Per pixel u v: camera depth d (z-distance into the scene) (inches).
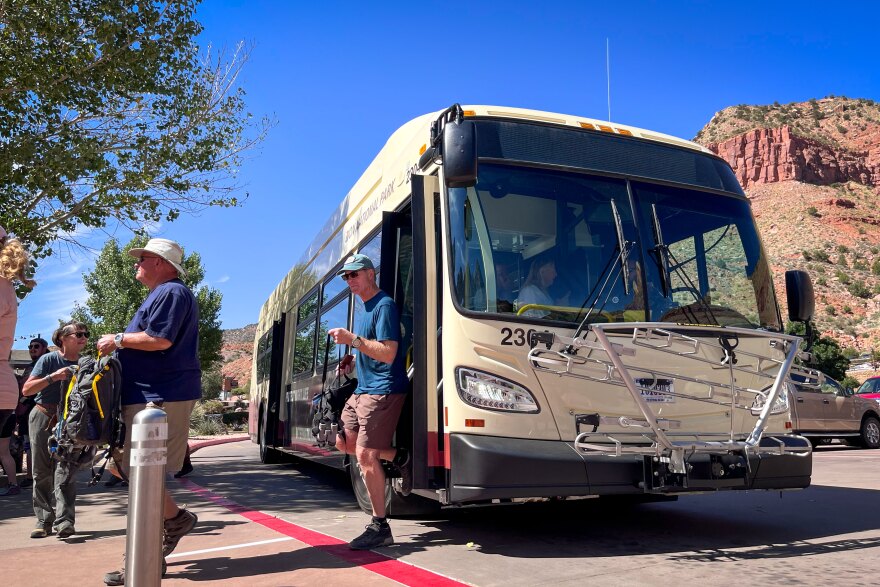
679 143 239.0
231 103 549.0
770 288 231.0
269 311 585.9
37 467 237.1
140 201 525.7
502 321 193.6
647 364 201.2
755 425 202.8
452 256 199.8
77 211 515.8
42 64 480.4
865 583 156.1
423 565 178.7
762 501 283.1
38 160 484.4
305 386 383.6
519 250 203.3
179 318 173.9
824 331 5610.2
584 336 196.7
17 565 190.4
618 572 169.3
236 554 199.5
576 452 185.5
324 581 164.4
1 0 466.9
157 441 123.7
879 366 4367.6
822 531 217.2
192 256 1865.2
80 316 1685.5
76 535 236.1
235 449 807.7
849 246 7347.4
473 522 245.8
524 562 181.6
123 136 530.0
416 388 200.4
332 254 352.8
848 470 394.3
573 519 250.5
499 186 208.1
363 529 237.1
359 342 192.9
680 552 191.6
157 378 174.1
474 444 182.5
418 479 195.9
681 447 183.2
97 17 491.2
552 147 218.8
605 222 214.7
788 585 155.6
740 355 213.9
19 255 199.9
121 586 167.3
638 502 266.2
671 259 216.8
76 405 174.2
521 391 190.7
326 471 486.6
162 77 522.0
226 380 2618.1
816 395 608.7
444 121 203.6
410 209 237.9
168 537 174.7
